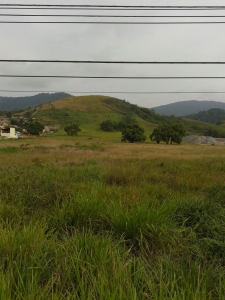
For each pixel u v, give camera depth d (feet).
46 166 32.09
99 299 5.96
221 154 71.82
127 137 219.82
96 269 7.34
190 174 26.63
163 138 223.51
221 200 16.72
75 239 9.07
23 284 6.32
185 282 6.79
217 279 7.57
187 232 11.62
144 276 7.15
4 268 7.52
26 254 7.77
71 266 7.41
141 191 16.90
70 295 5.99
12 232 8.88
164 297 6.19
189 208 13.94
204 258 9.08
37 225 10.27
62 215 11.73
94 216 11.79
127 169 27.66
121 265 7.23
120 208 11.89
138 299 6.21
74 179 21.79
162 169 31.42
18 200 14.14
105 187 17.81
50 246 8.54
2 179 18.95
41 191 15.55
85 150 79.61
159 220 10.88
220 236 10.82
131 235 10.35
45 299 5.98
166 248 9.72
